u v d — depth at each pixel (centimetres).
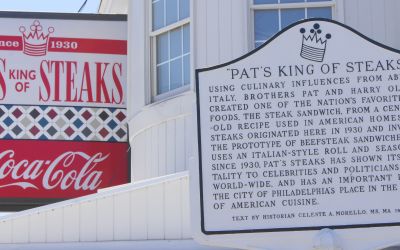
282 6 1369
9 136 1614
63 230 1187
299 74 1065
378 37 1345
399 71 1059
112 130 1631
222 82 1069
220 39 1367
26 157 1609
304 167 1043
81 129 1627
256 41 1369
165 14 1459
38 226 1193
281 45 1072
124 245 1164
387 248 1095
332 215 1034
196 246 1141
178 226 1153
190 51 1387
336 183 1038
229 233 1041
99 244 1172
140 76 1470
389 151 1041
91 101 1636
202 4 1385
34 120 1622
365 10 1351
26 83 1634
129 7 1536
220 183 1049
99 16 1661
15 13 1652
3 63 1636
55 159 1612
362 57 1063
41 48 1645
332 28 1072
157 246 1154
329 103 1055
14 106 1625
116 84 1645
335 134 1047
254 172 1047
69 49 1648
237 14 1365
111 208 1178
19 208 1623
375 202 1034
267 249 1036
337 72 1062
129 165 1591
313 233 1034
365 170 1039
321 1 1366
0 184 1595
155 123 1414
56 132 1622
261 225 1038
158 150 1409
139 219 1167
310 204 1038
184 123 1373
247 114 1060
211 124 1062
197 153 1055
